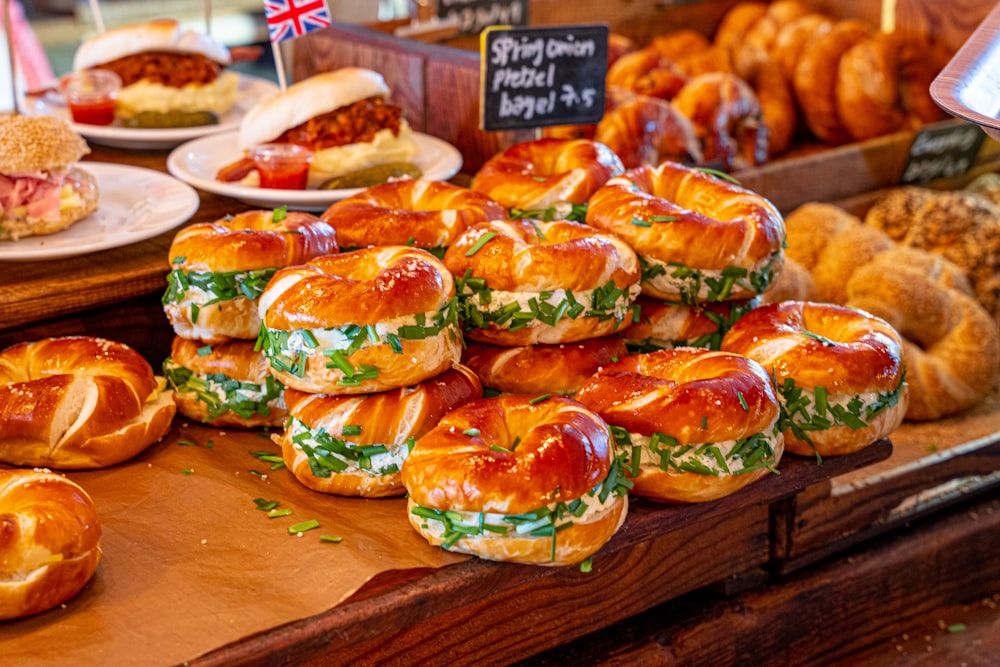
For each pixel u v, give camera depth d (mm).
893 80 1651
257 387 1133
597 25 1292
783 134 1694
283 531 1040
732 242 1115
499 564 1012
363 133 1364
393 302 1031
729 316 1167
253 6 2693
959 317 1371
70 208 1217
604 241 1096
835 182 1605
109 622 975
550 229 1115
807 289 1383
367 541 1029
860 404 1091
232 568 1011
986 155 1757
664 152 1472
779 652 1191
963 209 1479
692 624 1156
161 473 1097
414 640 1050
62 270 1189
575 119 1312
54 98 1553
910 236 1502
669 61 1661
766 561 1188
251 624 972
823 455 1106
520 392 1106
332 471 1063
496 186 1205
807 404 1090
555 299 1082
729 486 1046
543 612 1090
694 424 1030
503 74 1269
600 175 1209
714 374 1062
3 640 963
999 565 1301
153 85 1478
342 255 1083
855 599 1218
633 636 1146
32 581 967
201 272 1102
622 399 1048
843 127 1724
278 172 1316
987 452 1298
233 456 1119
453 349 1069
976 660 1224
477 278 1089
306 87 1348
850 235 1439
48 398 1083
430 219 1143
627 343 1159
